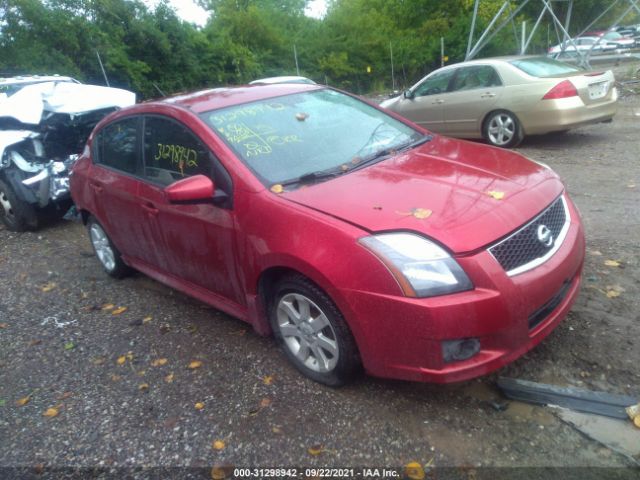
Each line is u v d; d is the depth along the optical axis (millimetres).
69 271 5641
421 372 2703
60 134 7227
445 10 34219
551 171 3535
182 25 23172
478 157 3670
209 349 3828
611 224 5125
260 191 3230
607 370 3084
